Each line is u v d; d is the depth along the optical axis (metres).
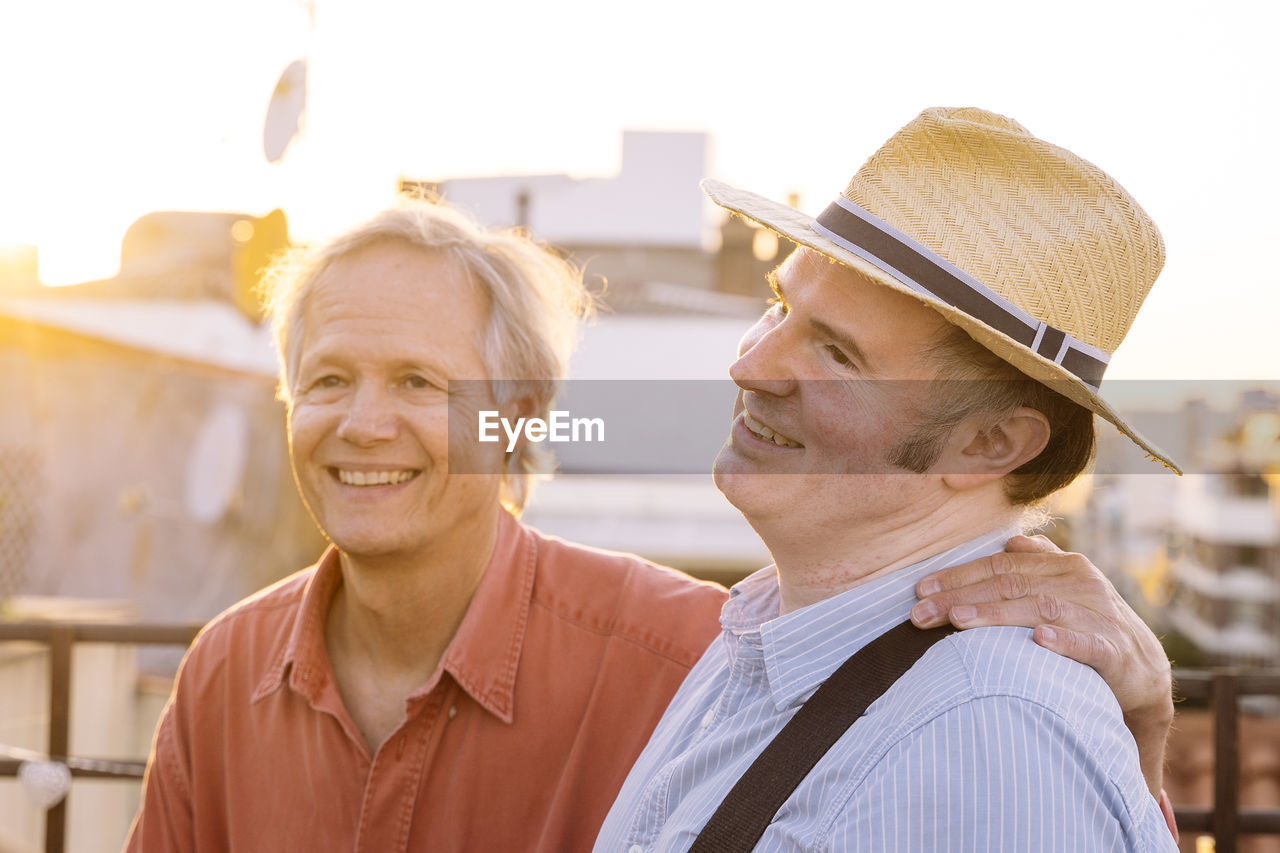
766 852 0.92
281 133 6.53
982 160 1.02
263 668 1.62
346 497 1.49
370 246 1.55
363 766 1.54
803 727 0.97
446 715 1.54
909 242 1.00
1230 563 25.67
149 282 8.12
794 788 0.93
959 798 0.83
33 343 7.83
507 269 1.61
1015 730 0.84
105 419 8.12
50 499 7.93
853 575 1.06
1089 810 0.83
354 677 1.63
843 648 1.01
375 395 1.49
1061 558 1.02
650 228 17.50
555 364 1.73
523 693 1.56
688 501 9.95
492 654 1.55
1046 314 1.00
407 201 1.65
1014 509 1.09
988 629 0.94
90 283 8.02
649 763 1.21
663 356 11.80
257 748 1.58
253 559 8.38
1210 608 25.66
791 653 1.03
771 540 1.08
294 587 1.71
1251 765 10.45
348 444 1.48
